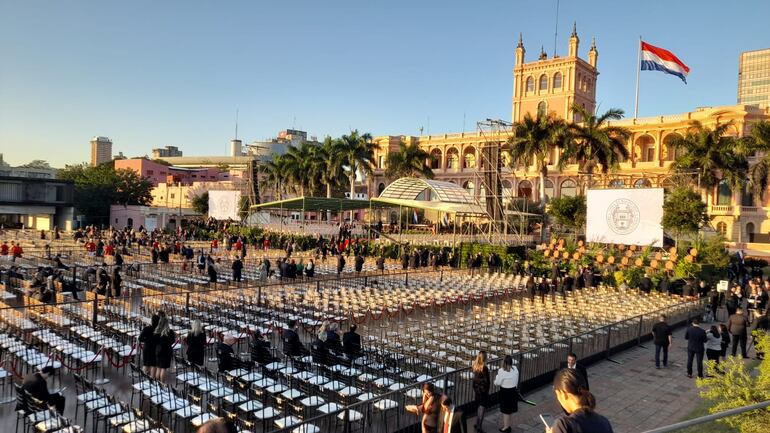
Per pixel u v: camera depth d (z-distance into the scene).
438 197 49.47
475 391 11.99
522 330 18.36
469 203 50.91
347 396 12.02
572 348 17.38
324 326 15.82
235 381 12.53
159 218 88.06
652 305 24.31
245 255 41.16
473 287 29.72
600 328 18.28
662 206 38.75
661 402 14.28
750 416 9.74
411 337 17.25
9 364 13.97
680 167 47.59
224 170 140.75
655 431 5.17
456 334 18.08
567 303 24.47
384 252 45.88
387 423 11.74
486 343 17.09
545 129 52.09
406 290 26.55
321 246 46.50
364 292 25.95
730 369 11.56
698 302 26.11
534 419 12.89
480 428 11.88
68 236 56.53
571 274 35.16
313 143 80.88
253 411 10.87
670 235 45.94
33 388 10.38
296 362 13.98
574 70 88.94
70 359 14.25
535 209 61.34
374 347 16.66
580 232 53.16
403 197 53.28
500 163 50.97
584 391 4.70
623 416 13.27
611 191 40.72
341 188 76.19
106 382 13.63
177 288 27.05
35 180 72.56
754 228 59.44
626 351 19.75
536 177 83.88
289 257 37.25
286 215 74.75
